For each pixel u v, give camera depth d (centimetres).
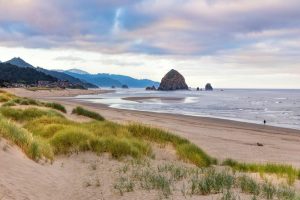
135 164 1245
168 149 1689
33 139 1260
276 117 5231
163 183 875
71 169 1144
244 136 2962
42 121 2011
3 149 1025
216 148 2198
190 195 769
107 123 1988
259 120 4756
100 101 8438
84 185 923
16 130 1261
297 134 3306
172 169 1154
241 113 5878
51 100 8219
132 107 6531
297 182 1147
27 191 760
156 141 1781
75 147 1404
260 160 1877
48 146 1298
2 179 779
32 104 3803
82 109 3350
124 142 1440
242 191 836
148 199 759
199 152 1608
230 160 1642
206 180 877
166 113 5100
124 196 800
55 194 812
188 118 4391
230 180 918
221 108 7056
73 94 14700
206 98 12619
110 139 1475
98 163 1237
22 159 1028
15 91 13050
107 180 984
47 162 1145
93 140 1440
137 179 988
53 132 1684
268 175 1240
